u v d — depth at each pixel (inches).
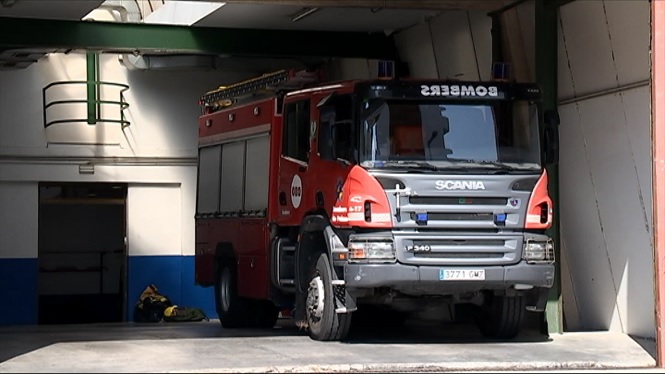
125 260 1293.1
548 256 724.7
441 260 705.6
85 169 1267.2
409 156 711.7
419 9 926.4
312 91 778.2
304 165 781.3
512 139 728.3
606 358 670.5
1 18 1031.6
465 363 630.5
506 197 717.9
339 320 740.0
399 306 752.3
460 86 728.3
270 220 842.8
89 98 1263.5
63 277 1423.5
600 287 840.3
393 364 621.6
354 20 1050.1
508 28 900.6
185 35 1080.8
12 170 1240.8
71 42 1049.5
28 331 1001.5
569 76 863.7
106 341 797.2
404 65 1096.2
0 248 1241.4
